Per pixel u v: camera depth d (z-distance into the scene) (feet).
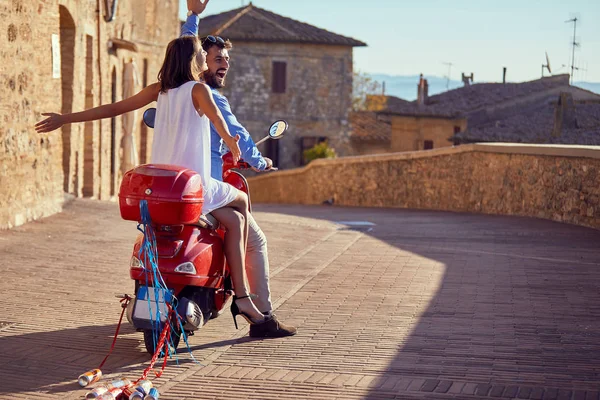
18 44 35.17
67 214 40.42
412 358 16.85
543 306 21.47
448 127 143.13
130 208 16.34
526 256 30.07
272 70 144.87
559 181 43.42
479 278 25.68
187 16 20.01
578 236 36.06
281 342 18.53
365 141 156.56
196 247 17.15
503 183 51.24
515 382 15.11
